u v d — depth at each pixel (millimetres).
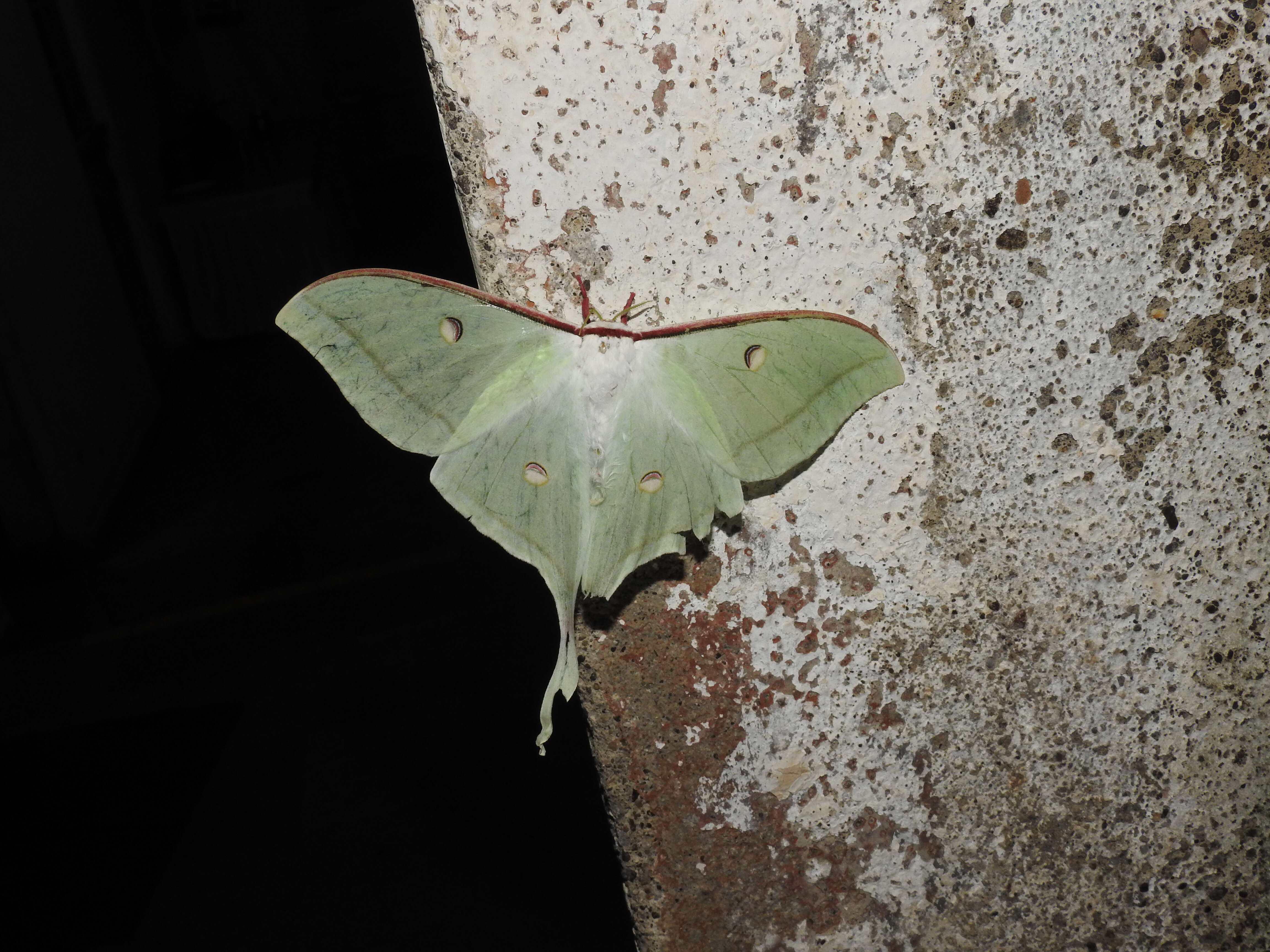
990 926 417
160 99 2205
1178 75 366
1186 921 422
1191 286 380
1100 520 392
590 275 362
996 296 375
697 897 403
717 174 358
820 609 387
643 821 396
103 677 1073
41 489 1269
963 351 377
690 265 364
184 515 1424
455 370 341
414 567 1172
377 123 2400
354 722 921
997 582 393
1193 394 387
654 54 348
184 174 2193
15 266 1295
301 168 2189
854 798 402
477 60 344
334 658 1026
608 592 351
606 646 381
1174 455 390
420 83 2346
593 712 387
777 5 349
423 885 731
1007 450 385
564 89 348
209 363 2014
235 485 1496
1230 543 397
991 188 367
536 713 898
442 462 344
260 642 1081
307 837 793
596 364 340
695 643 384
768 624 385
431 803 809
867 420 378
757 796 398
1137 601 398
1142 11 361
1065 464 387
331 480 1453
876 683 395
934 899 413
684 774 393
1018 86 362
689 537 375
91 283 1580
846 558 385
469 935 684
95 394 1489
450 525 1260
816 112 357
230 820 826
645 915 404
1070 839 413
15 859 825
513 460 345
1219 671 406
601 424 342
